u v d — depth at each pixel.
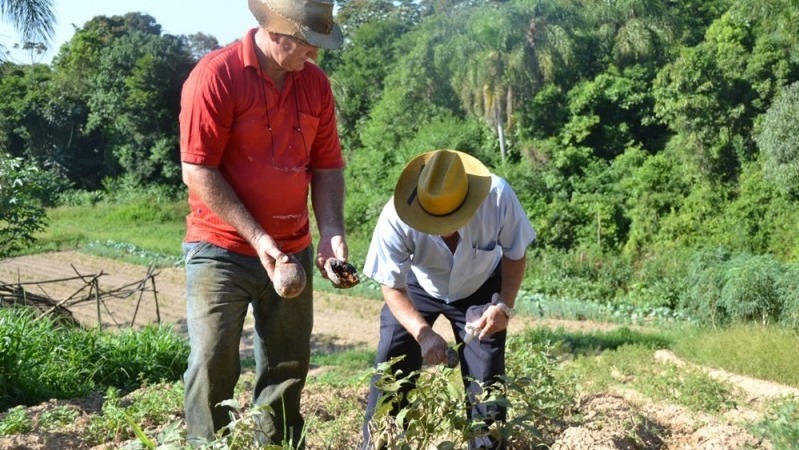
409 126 37.69
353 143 45.47
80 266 31.52
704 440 6.02
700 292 19.95
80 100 59.84
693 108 28.64
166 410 6.71
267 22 3.95
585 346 12.56
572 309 21.58
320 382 8.47
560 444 5.23
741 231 26.56
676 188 29.02
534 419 5.44
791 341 11.27
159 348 10.84
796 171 25.45
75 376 9.52
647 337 13.30
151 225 45.31
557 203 30.42
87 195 53.97
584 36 33.50
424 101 37.69
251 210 4.19
